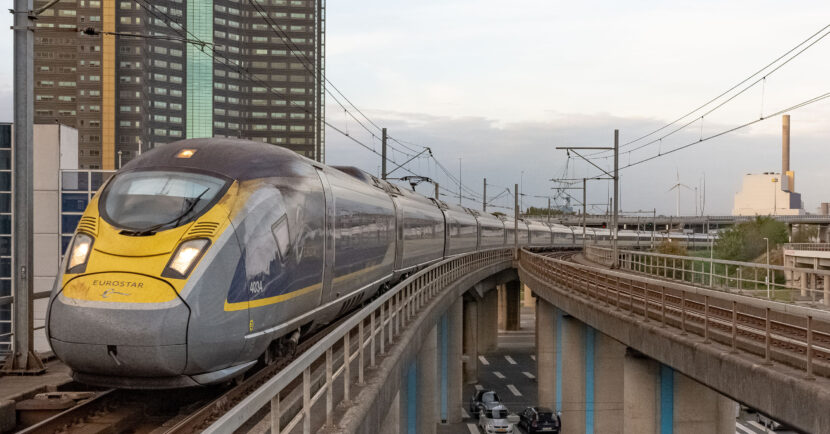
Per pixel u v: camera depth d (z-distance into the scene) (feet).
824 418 28.30
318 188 39.91
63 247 89.51
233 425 11.77
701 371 41.34
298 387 29.01
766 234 332.60
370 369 35.12
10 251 83.82
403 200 77.15
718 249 340.59
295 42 484.74
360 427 26.05
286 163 36.29
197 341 26.68
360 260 52.29
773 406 32.65
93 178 90.53
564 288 91.15
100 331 25.95
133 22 437.58
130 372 26.63
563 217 429.38
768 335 34.58
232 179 31.40
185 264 27.25
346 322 25.48
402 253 74.90
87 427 26.27
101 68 436.35
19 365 33.19
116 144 436.76
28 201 33.27
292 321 35.19
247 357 29.58
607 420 101.91
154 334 25.91
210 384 28.27
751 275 192.54
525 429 133.80
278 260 31.99
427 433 97.86
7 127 84.58
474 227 152.35
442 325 138.62
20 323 33.24
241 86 476.54
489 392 148.25
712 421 62.59
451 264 95.09
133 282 26.53
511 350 237.04
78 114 437.58
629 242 315.58
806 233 482.28
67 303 26.48
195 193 29.94
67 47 437.99
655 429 62.23
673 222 466.70
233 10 472.03
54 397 29.71
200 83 460.14
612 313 62.18
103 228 28.19
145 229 27.96
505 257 175.83
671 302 68.39
